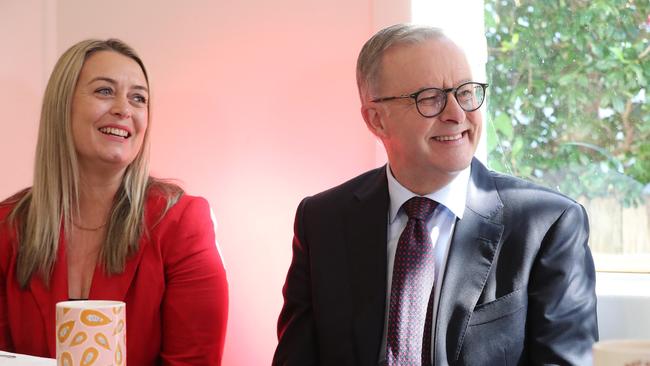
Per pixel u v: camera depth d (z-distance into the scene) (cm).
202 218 226
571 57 250
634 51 244
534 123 254
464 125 176
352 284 186
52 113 221
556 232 177
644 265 243
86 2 292
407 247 180
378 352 180
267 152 267
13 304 215
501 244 178
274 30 266
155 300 217
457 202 183
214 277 221
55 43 296
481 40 253
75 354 125
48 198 218
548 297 173
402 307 176
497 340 173
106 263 215
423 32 181
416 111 177
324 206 198
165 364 217
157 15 282
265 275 268
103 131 219
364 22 255
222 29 273
